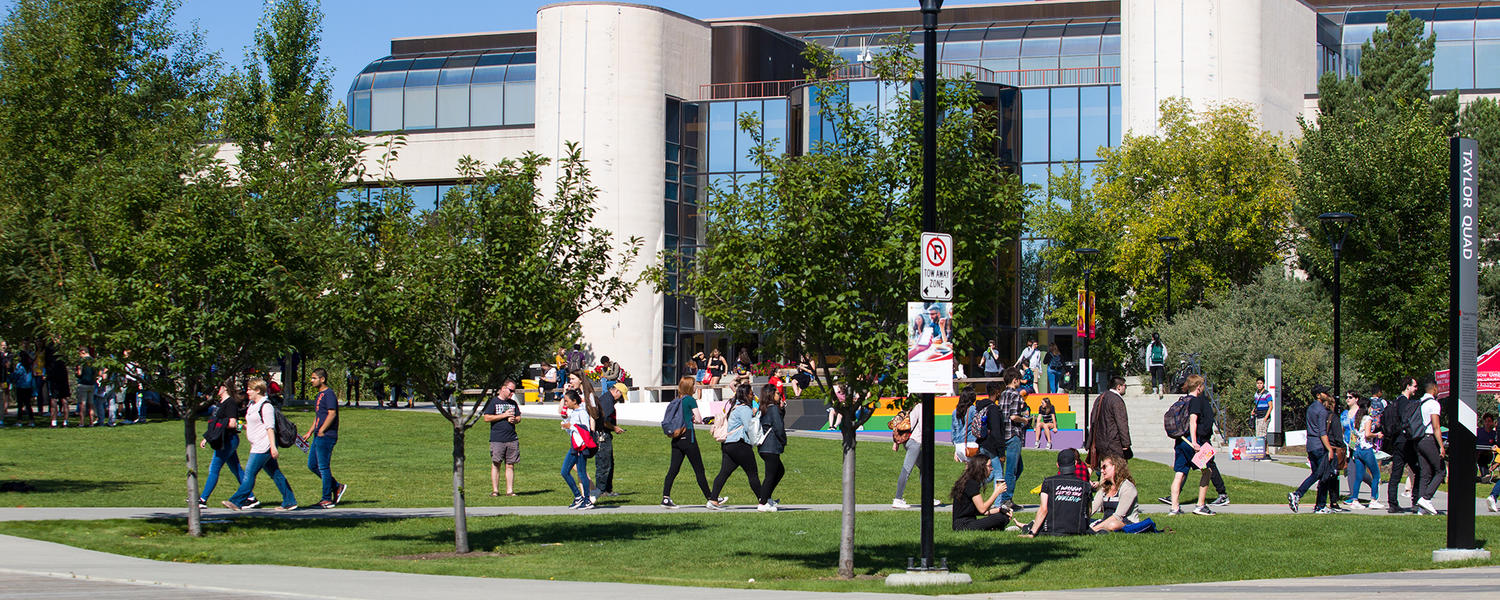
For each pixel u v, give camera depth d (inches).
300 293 597.3
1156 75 2074.3
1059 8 2637.8
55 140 1203.9
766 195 529.3
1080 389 1877.5
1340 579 494.9
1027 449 1258.0
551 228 604.7
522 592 452.4
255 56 1584.6
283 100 1523.1
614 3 2177.7
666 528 673.0
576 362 1675.7
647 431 1365.7
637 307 2149.4
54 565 513.7
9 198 1087.6
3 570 496.1
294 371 1760.6
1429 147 1244.5
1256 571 524.1
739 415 764.0
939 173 528.7
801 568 542.9
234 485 868.6
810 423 1528.1
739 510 764.6
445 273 579.8
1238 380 1471.5
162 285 641.0
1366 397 1390.3
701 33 2317.9
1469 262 575.5
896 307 528.1
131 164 709.9
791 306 520.1
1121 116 2135.8
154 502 767.1
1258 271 1786.4
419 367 586.9
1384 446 829.8
